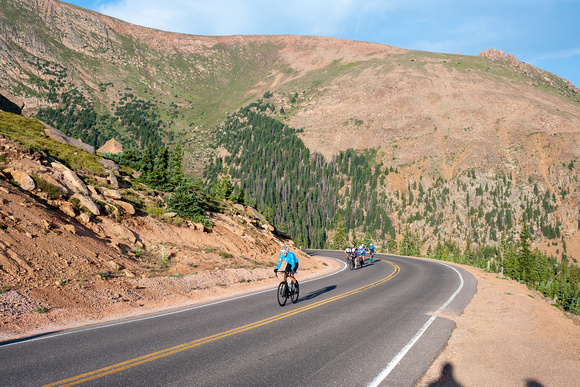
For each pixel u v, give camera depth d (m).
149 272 13.25
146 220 19.20
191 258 16.91
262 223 35.22
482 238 162.75
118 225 16.48
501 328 7.62
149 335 6.65
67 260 11.32
